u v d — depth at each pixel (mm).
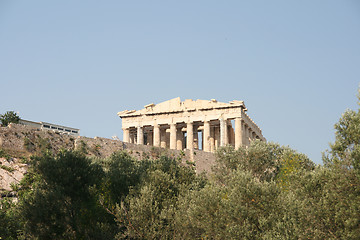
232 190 76562
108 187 80312
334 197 63875
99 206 76375
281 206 72438
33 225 67688
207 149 167875
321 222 64125
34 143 93438
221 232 72938
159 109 180000
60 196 70688
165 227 77000
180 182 90688
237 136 165000
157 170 85875
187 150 126312
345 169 66438
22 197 74688
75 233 70625
